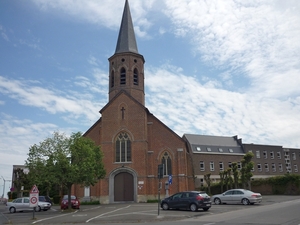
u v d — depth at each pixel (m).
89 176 28.69
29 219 22.62
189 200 24.67
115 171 38.72
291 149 74.56
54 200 46.06
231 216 19.39
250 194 29.50
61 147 28.61
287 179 46.06
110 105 40.88
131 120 39.94
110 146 39.50
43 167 27.73
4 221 21.75
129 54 43.31
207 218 19.14
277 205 27.25
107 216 22.55
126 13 46.59
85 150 29.09
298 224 14.38
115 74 43.03
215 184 48.47
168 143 40.28
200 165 63.12
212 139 69.06
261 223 15.09
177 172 39.16
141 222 18.55
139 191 37.75
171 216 21.00
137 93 42.62
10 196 59.91
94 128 41.84
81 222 19.77
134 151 38.97
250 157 41.88
